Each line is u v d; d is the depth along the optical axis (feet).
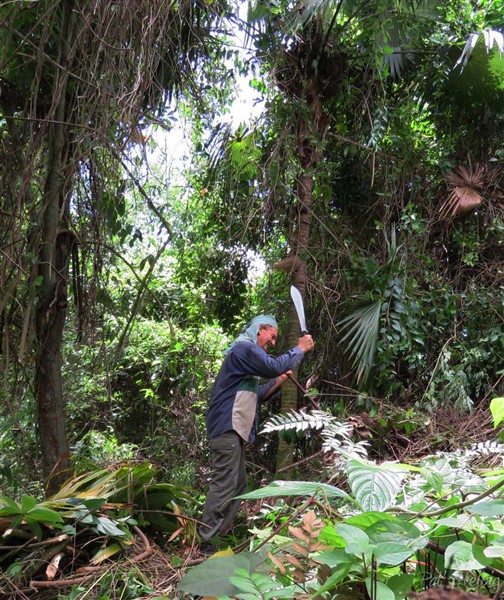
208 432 14.02
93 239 14.70
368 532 3.59
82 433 21.88
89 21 12.21
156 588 10.42
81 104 13.08
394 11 18.35
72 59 12.37
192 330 22.82
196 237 21.45
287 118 17.92
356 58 18.40
